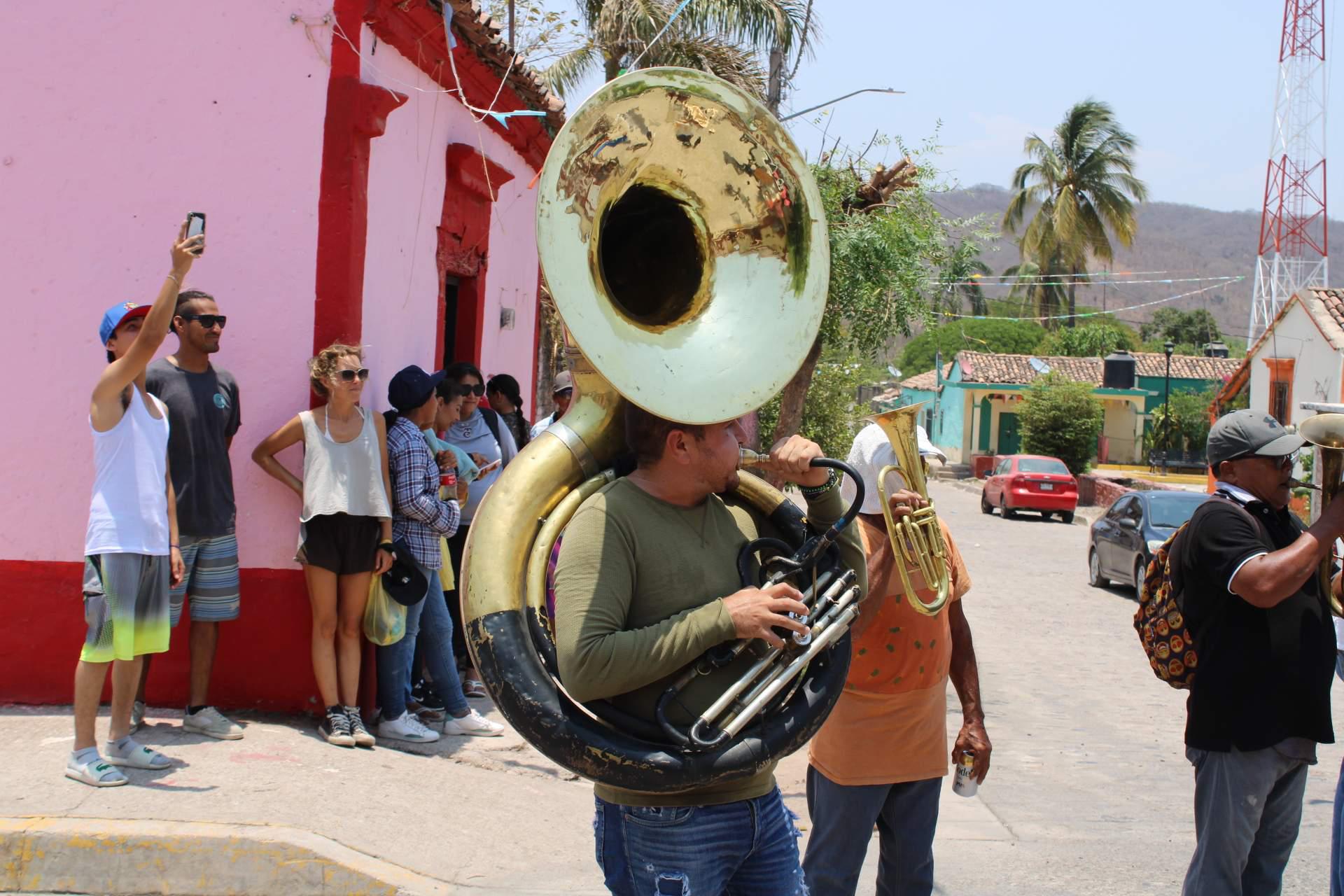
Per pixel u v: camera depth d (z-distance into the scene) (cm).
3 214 560
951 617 386
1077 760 721
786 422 985
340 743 538
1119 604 1465
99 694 459
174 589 510
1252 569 353
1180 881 496
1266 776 362
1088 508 3194
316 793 468
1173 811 611
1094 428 3866
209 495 518
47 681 559
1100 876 501
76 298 564
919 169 1127
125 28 562
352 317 579
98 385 445
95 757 459
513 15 1459
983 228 1245
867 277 1053
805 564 263
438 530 586
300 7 567
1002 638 1192
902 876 364
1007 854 528
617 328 246
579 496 264
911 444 302
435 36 655
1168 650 382
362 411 559
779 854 275
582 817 512
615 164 254
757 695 247
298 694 571
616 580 250
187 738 519
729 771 247
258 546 568
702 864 259
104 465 454
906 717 350
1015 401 4606
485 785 528
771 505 288
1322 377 2505
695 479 264
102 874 406
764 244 271
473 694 705
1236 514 367
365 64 591
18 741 500
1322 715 362
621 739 245
